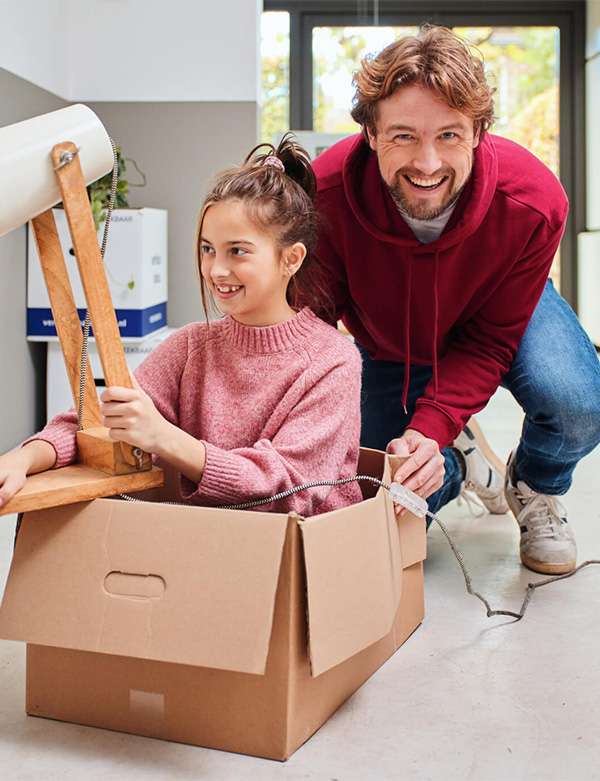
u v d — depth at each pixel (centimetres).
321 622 83
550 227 127
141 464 92
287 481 97
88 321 100
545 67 443
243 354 112
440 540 160
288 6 418
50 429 98
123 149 304
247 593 81
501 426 279
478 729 91
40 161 86
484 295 135
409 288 131
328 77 424
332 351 111
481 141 118
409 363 140
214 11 298
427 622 120
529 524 144
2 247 226
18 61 235
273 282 110
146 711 90
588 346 147
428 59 105
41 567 88
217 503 96
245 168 113
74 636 85
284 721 84
